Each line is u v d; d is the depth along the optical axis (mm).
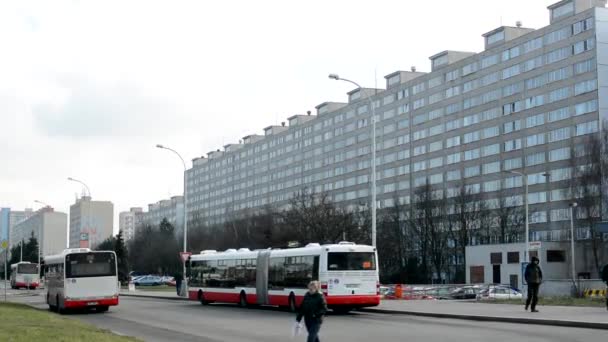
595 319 21953
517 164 104500
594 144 85125
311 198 109375
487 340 18094
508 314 25109
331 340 19188
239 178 181875
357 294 29938
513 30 110000
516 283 84125
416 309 30078
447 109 117875
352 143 140500
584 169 86562
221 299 38688
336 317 28312
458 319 25875
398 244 102312
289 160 161500
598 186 84062
